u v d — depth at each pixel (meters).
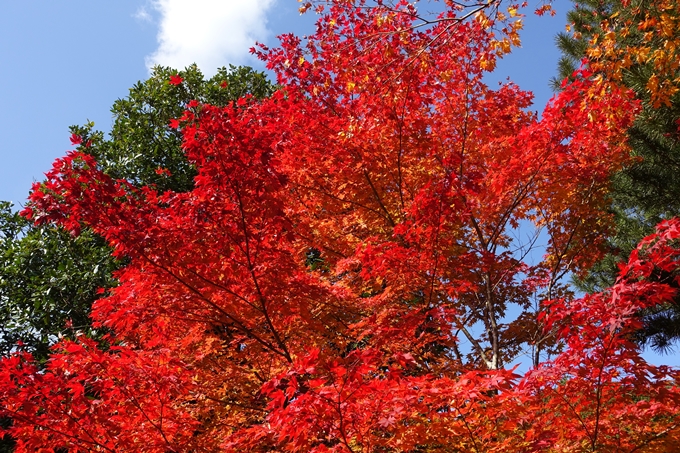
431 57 7.99
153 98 15.50
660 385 4.15
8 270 12.29
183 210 5.67
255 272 5.82
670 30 5.95
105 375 5.14
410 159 8.46
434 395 4.32
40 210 5.35
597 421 4.45
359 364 3.94
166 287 5.88
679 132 10.14
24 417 4.72
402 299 7.96
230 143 5.49
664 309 12.79
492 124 9.19
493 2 6.00
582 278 10.47
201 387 6.44
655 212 13.35
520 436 5.17
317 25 8.34
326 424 4.16
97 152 14.40
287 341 7.20
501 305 10.04
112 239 5.57
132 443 5.16
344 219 8.77
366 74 7.91
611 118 6.65
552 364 4.54
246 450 5.58
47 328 11.91
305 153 8.13
